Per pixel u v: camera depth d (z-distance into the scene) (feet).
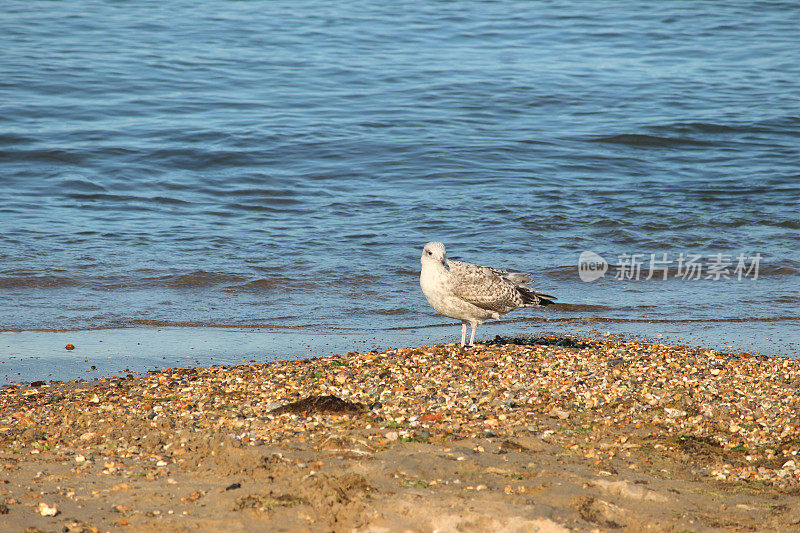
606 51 128.26
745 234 65.10
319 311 49.57
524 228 65.36
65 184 73.36
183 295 51.37
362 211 69.05
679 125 94.68
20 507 21.22
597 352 39.58
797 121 97.09
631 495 22.99
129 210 67.92
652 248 62.08
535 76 113.50
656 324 47.80
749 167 82.94
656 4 161.48
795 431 29.07
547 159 84.23
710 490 23.85
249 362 40.24
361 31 134.72
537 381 34.47
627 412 31.24
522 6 156.35
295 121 93.15
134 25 132.98
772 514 22.03
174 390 33.88
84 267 55.01
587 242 62.85
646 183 77.97
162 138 85.81
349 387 33.60
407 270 56.80
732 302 51.93
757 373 36.58
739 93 108.37
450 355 38.37
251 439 27.25
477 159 83.46
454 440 27.35
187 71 110.63
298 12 146.30
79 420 29.76
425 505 21.59
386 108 99.14
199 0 152.76
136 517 20.77
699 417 30.60
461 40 131.75
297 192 73.67
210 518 20.80
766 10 158.10
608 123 95.76
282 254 59.06
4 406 32.37
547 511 21.52
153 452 26.03
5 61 109.40
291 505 21.62
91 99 97.96
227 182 75.77
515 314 49.96
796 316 49.42
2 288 50.80
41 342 42.55
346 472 23.82
